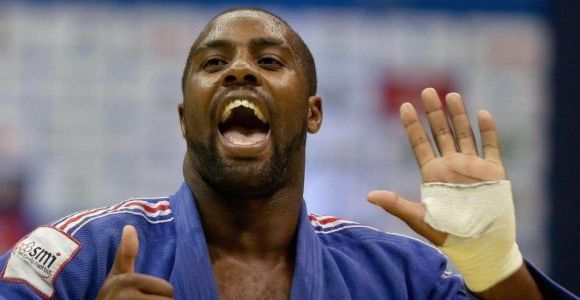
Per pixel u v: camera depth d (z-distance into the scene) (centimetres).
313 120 1322
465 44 2547
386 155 2500
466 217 1154
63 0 2469
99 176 2458
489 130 1200
